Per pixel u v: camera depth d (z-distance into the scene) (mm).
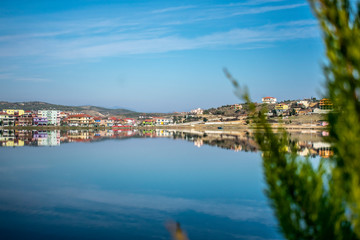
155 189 27359
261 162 3582
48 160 46781
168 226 2756
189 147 67312
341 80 2779
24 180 31469
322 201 3158
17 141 84438
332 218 2990
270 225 18047
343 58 2773
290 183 3271
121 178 32469
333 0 2855
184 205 22344
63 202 23344
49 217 19891
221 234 16734
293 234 3193
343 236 2959
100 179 31906
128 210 21266
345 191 2975
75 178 32531
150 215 20203
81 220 19312
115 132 146875
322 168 3277
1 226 18234
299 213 3223
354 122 2748
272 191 3422
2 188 27891
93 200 23859
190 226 18016
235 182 30016
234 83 3541
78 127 185750
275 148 3482
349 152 2758
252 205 22078
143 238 16391
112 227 18047
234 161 44875
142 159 47969
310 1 2971
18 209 21547
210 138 95562
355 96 2768
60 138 99062
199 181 30734
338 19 2807
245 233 16766
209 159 47156
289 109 181125
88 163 43688
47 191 26766
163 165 41594
